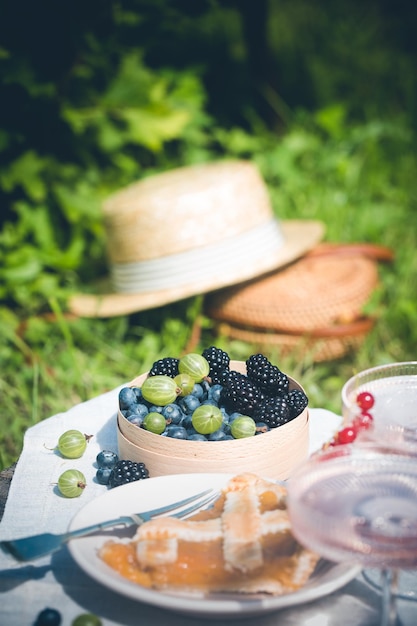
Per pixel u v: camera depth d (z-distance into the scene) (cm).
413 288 169
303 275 146
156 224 138
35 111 162
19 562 72
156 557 71
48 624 70
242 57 234
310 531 63
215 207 138
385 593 69
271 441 82
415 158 215
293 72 250
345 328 140
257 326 142
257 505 74
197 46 220
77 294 155
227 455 81
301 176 203
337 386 142
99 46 166
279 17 287
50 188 169
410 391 82
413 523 64
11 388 136
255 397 85
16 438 124
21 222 169
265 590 69
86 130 171
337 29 276
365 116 236
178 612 71
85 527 75
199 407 83
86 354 148
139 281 142
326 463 68
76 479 83
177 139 205
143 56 183
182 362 87
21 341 143
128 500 78
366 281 145
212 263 138
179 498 78
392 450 70
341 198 195
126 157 183
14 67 153
